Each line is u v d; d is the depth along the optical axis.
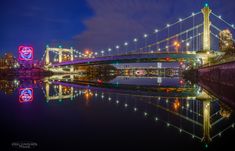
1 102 33.06
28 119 21.70
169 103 33.56
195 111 26.62
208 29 86.88
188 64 124.31
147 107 30.03
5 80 89.56
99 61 108.38
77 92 47.53
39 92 46.28
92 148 13.85
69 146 14.21
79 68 182.25
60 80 93.44
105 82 83.56
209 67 59.19
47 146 14.17
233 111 25.86
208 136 16.80
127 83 78.19
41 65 163.00
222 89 44.06
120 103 33.09
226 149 14.30
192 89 53.44
